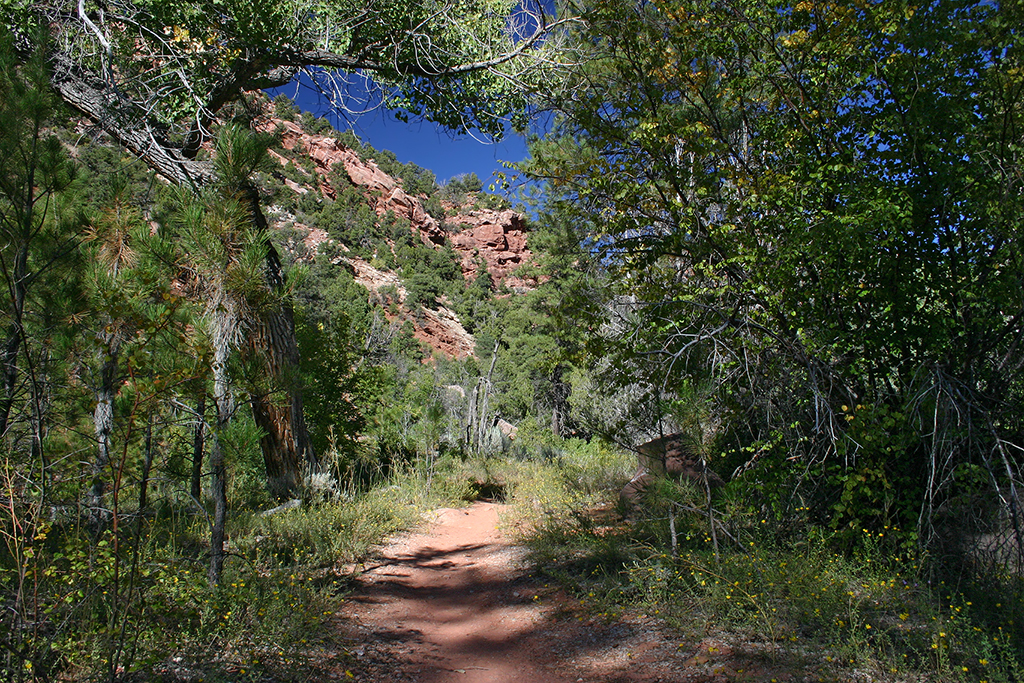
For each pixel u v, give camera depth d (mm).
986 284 5605
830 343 6043
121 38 9781
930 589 4918
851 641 3904
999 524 5219
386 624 5410
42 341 5258
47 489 4055
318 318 21062
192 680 3584
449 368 33344
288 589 5320
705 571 5109
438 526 10266
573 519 9008
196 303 5043
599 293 7551
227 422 5039
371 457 14109
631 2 7164
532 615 5625
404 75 11211
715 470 7699
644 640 4602
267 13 9469
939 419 5504
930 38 5742
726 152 6895
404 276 78625
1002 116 5812
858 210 5715
